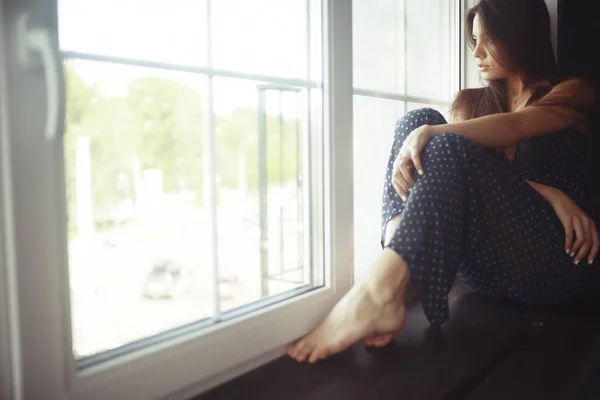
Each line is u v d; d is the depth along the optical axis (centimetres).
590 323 114
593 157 150
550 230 112
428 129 104
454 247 97
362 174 154
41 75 59
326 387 81
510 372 88
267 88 126
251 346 88
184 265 116
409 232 93
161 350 73
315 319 104
